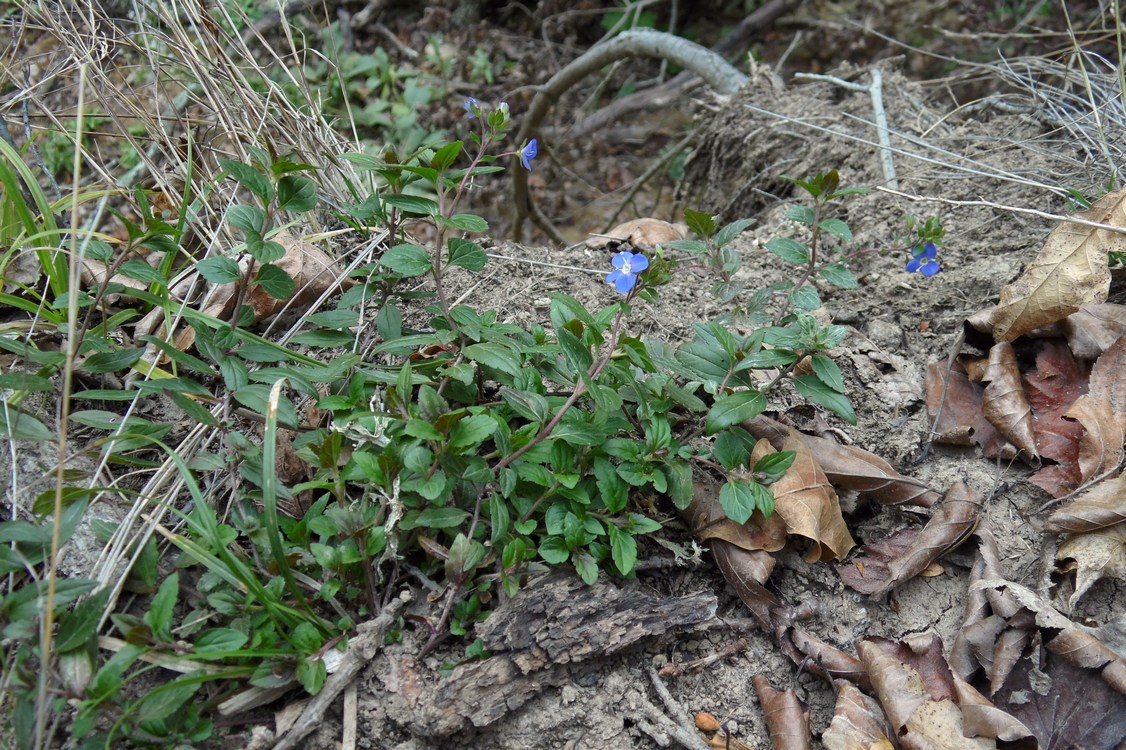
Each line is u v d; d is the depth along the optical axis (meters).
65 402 0.24
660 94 0.98
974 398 0.34
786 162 0.52
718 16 1.11
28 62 0.42
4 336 0.29
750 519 0.29
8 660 0.25
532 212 0.74
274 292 0.28
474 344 0.28
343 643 0.25
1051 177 0.42
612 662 0.28
